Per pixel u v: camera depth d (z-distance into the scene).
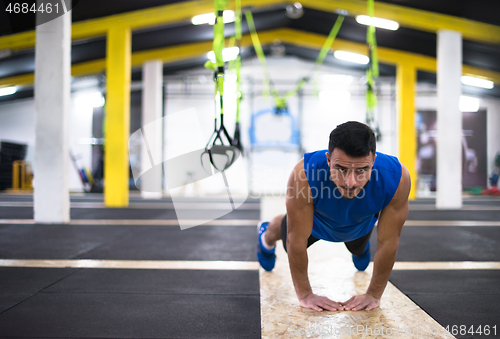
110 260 2.12
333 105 11.61
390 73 10.66
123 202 6.18
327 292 1.50
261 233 1.78
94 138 11.73
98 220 4.24
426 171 11.86
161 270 1.88
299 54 11.07
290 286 1.57
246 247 2.54
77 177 11.68
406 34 7.54
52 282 1.65
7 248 2.51
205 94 11.72
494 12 5.84
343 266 1.96
